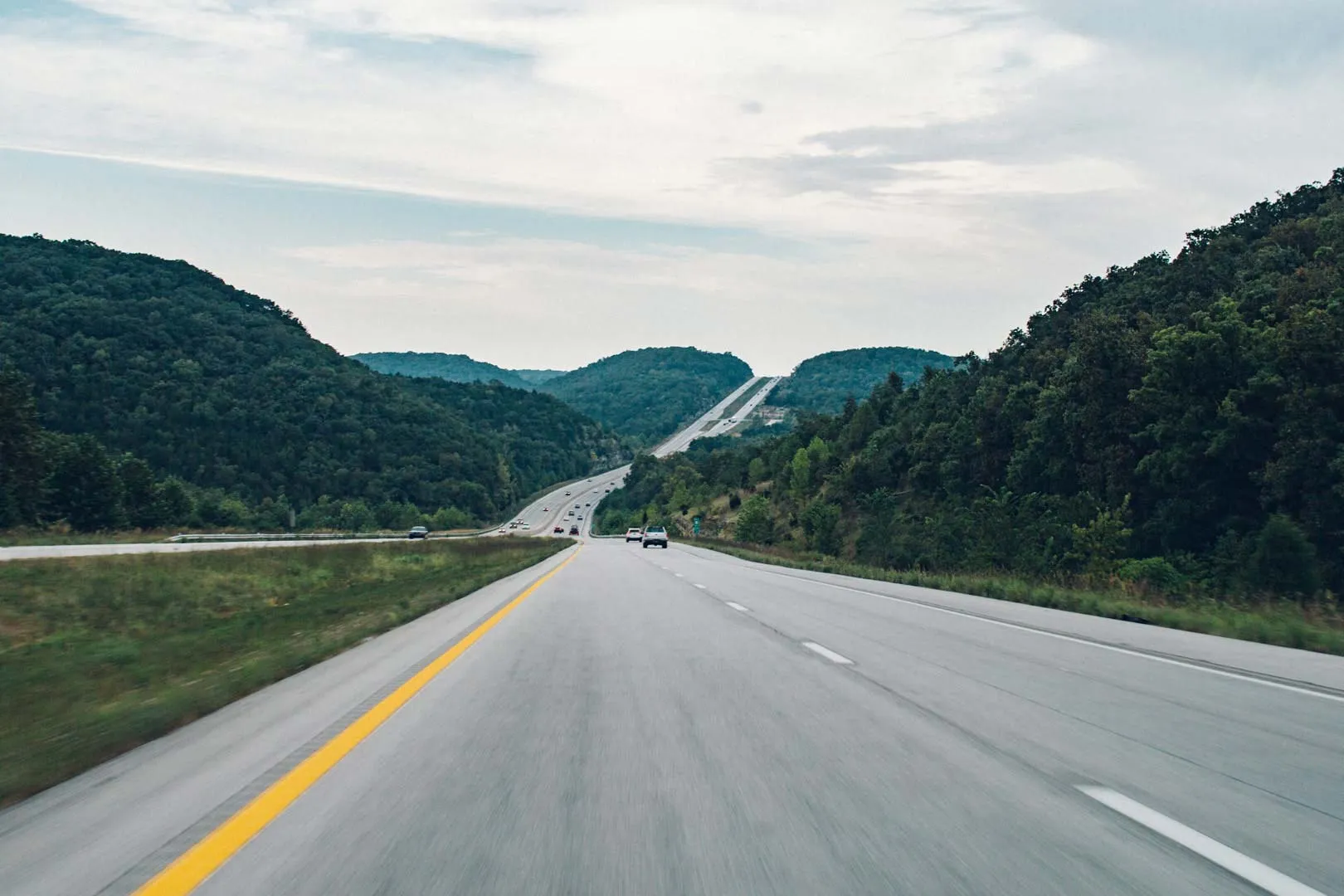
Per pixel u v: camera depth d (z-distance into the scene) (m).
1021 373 102.25
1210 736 7.74
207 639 18.30
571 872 4.86
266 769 7.03
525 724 8.45
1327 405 49.84
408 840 5.38
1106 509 54.38
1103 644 13.66
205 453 139.00
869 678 10.72
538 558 51.28
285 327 192.62
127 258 184.00
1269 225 104.31
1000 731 7.96
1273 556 37.41
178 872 4.94
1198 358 56.28
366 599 27.55
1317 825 5.50
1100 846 5.15
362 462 168.25
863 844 5.21
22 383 78.38
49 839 5.57
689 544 105.06
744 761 7.02
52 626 25.67
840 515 114.44
